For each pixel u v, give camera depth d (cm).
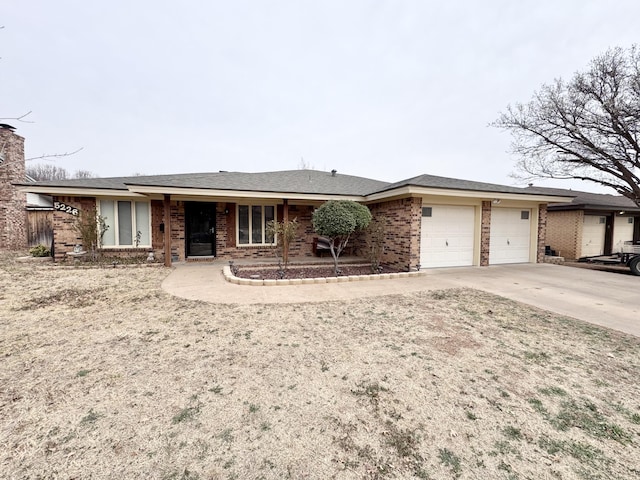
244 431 222
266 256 1173
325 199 1041
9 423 227
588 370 317
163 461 193
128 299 581
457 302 578
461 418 239
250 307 538
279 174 1357
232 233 1132
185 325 445
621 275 872
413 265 891
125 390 274
